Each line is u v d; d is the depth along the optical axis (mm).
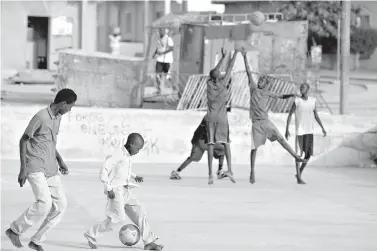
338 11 81188
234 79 36469
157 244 15367
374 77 68188
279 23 41719
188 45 40781
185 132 30859
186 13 42906
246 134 30938
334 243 16156
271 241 16234
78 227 17391
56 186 14797
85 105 39781
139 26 84188
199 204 20953
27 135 14398
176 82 42281
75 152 30656
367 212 20125
